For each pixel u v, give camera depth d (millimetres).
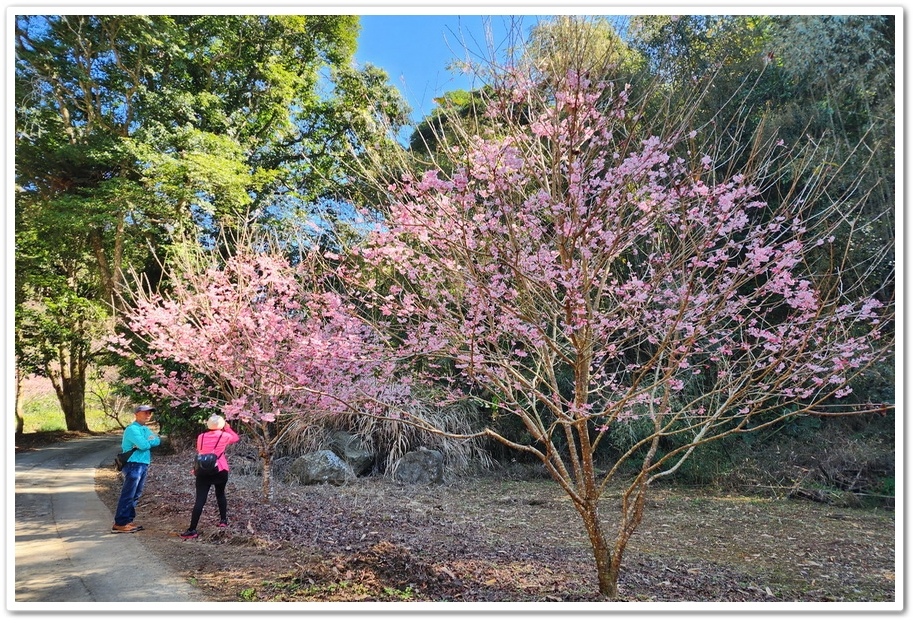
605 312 3844
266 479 6289
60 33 9945
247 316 5359
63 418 19594
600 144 3434
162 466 9500
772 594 3715
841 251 6430
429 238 3533
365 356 4543
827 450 7473
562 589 3535
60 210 10195
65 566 3934
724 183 3414
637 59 5641
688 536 5504
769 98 8039
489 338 3543
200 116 12133
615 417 3963
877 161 6672
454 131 3750
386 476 8414
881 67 7281
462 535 5191
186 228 10547
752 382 3230
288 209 11680
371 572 3693
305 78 13742
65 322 13281
